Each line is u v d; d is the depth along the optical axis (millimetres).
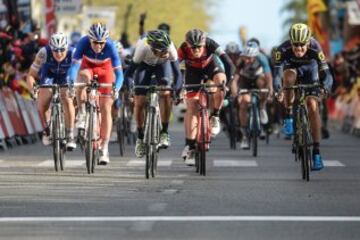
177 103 28516
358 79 55094
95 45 29109
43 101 30547
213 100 29469
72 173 28984
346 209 20906
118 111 36406
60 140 29875
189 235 17641
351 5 65438
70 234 17766
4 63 43562
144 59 28656
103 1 108250
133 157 35594
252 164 32500
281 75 27891
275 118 48781
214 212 20422
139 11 110562
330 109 71750
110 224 18875
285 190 24547
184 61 29359
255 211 20578
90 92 28781
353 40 79875
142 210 20734
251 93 37875
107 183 26203
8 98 42219
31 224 18906
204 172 28562
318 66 28062
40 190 24438
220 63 29297
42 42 46469
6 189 24641
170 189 24734
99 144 29734
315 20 69875
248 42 40000
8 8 49188
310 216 19844
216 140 47031
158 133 28078
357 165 31984
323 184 26016
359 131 52219
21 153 37219
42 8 62594
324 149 40656
